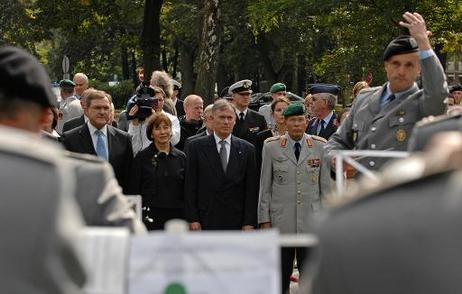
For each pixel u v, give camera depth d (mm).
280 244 6457
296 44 88625
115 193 6887
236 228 16156
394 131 11445
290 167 16203
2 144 4406
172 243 5977
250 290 5957
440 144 4020
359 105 12078
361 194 4004
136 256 5996
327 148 12250
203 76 49250
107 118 16000
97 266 5977
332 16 55938
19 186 4293
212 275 5969
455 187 3803
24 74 6211
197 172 16125
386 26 54094
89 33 71750
